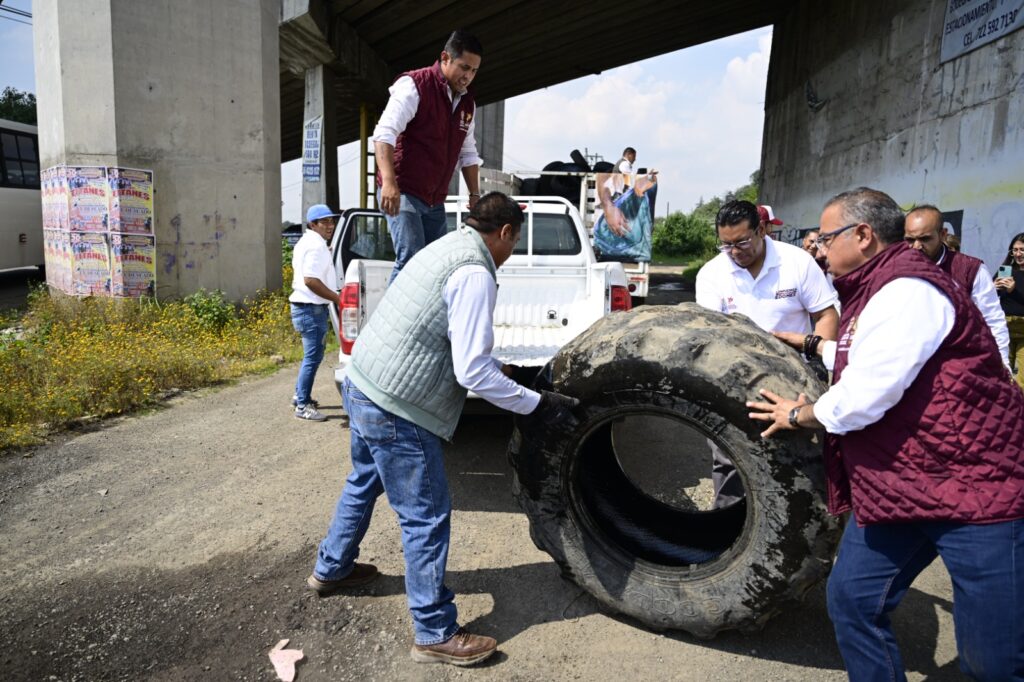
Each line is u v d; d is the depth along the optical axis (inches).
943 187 338.0
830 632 103.3
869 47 439.5
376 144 135.4
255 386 261.1
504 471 171.6
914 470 69.0
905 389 69.1
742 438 88.6
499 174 279.1
